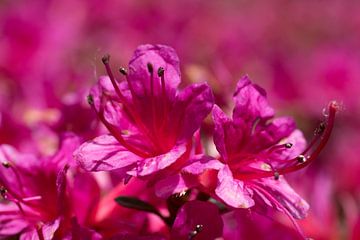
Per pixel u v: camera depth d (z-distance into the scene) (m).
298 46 0.68
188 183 0.30
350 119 0.49
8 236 0.34
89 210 0.33
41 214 0.33
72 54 0.52
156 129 0.31
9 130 0.39
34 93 0.44
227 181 0.30
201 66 0.43
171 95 0.31
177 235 0.30
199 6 0.61
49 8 0.55
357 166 0.44
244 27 0.64
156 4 0.58
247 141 0.32
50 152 0.37
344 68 0.51
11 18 0.49
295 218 0.31
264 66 0.54
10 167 0.33
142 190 0.33
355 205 0.40
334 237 0.38
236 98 0.32
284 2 0.70
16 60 0.47
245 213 0.32
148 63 0.31
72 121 0.37
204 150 0.34
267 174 0.31
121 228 0.33
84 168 0.31
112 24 0.56
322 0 0.71
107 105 0.32
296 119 0.49
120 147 0.31
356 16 0.71
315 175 0.40
